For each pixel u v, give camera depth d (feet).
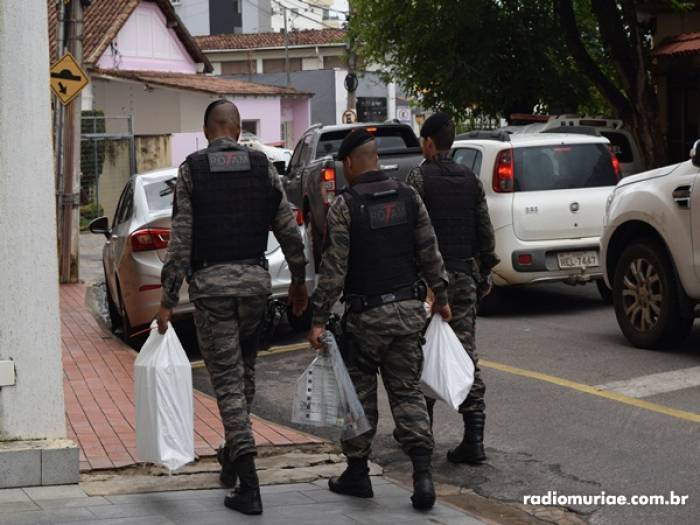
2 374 23.09
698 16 89.71
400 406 21.98
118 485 23.34
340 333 22.02
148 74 160.56
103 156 111.34
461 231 25.29
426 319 22.13
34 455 22.93
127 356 38.47
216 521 20.70
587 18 105.91
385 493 23.27
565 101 104.63
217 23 289.33
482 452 25.61
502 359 36.63
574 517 22.15
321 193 59.67
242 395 21.75
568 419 29.09
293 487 23.66
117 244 41.86
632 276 37.47
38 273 23.21
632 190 37.27
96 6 160.35
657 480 24.04
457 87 100.83
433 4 99.19
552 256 44.80
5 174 22.93
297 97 188.96
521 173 44.88
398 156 59.77
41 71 23.11
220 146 22.02
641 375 33.53
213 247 21.75
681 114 90.63
